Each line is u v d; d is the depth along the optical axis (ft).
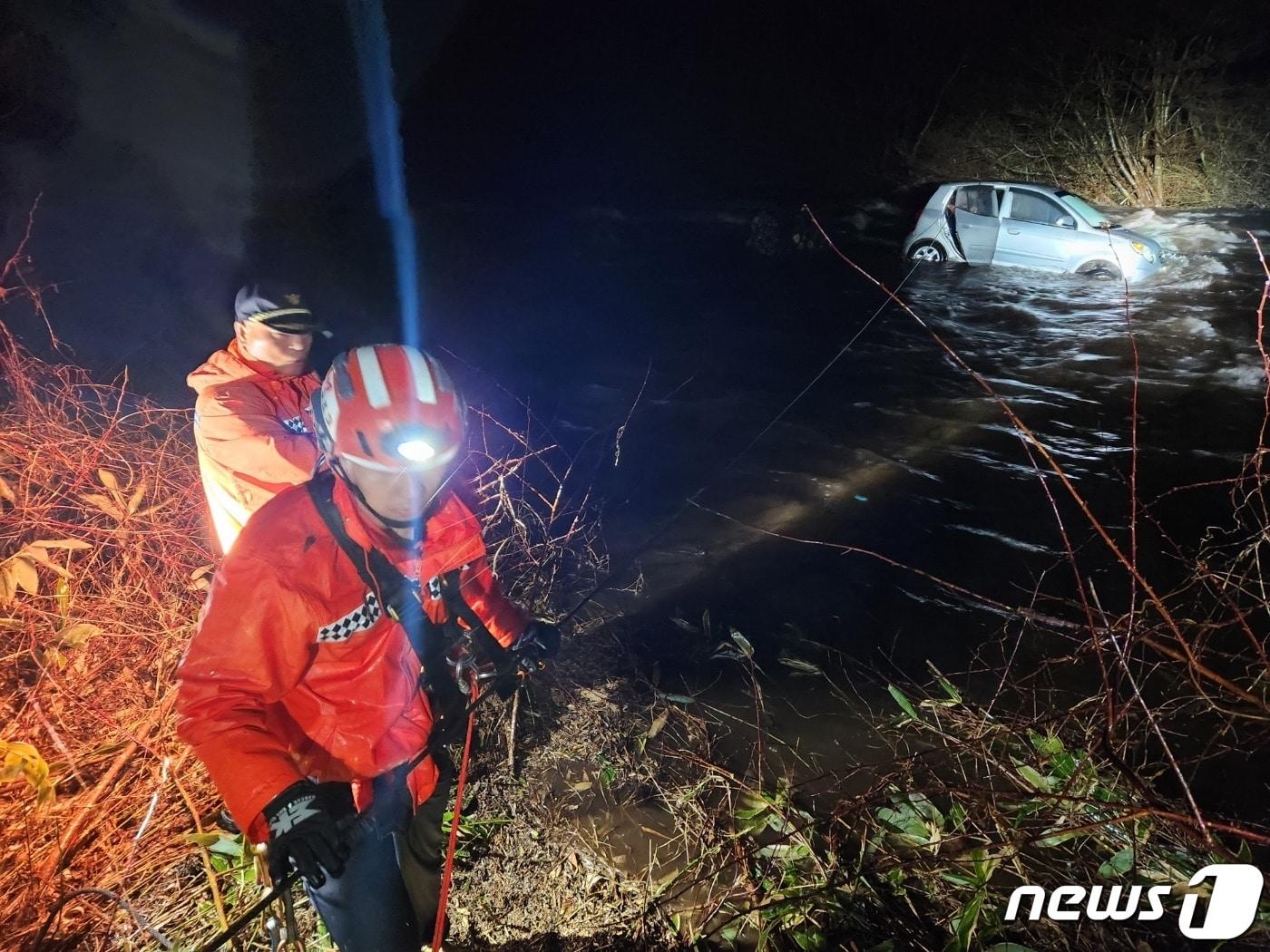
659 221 48.96
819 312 34.45
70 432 13.20
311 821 5.58
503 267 41.24
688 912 9.55
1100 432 23.15
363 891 6.56
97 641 11.12
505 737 11.87
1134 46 53.67
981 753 10.96
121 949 8.43
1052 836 9.29
